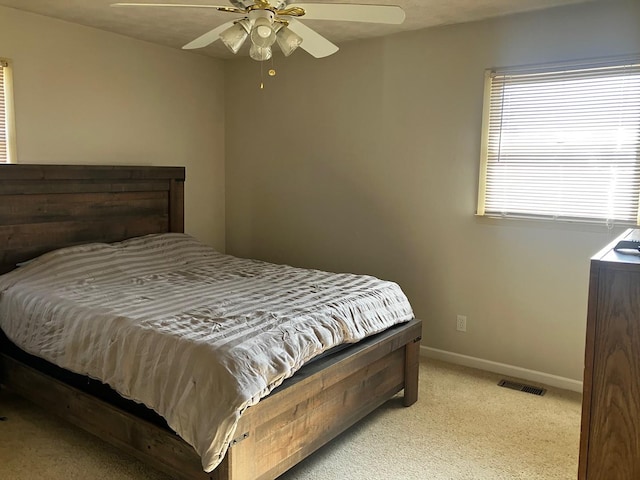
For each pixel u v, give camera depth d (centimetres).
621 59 313
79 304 270
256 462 211
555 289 347
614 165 321
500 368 372
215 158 496
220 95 495
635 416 170
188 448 209
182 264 384
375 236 420
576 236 337
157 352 221
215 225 503
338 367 251
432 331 400
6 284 315
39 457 255
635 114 313
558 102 337
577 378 343
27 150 361
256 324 240
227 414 195
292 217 466
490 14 345
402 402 322
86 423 254
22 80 354
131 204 411
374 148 413
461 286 384
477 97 363
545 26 335
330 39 407
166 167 433
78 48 382
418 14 344
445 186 383
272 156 473
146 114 432
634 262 166
